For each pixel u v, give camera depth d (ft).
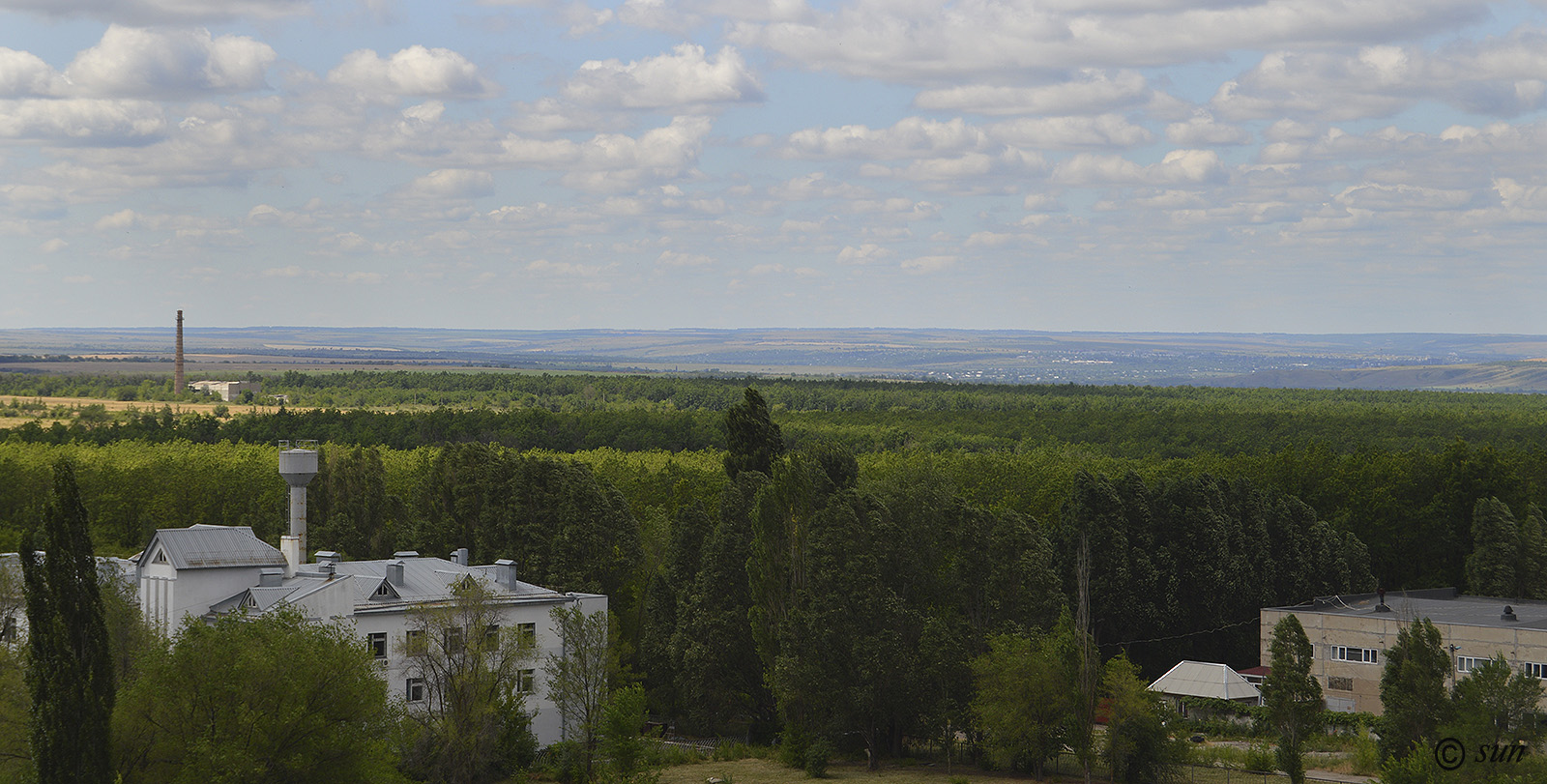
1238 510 434.71
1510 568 432.66
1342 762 299.99
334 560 323.37
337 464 441.68
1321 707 267.80
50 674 185.16
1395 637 351.46
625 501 408.87
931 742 323.78
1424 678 255.91
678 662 340.80
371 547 433.48
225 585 293.43
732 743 325.01
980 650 313.32
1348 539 453.99
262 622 215.72
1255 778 281.33
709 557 347.36
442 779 255.29
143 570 296.30
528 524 391.24
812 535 311.06
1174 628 411.54
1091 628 399.65
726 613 338.54
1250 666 417.49
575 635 282.77
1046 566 320.70
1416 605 386.93
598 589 380.17
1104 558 401.29
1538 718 250.98
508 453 435.94
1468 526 469.98
